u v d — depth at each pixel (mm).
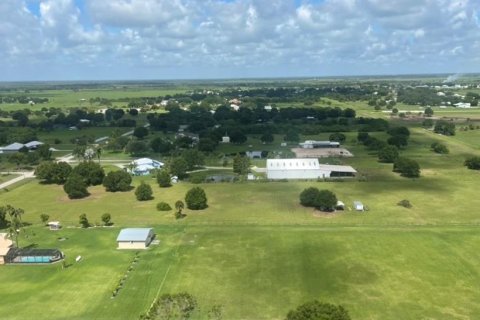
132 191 132500
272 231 95438
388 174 148000
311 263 79812
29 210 114938
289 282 73000
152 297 69125
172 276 75812
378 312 63938
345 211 109688
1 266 81688
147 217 107875
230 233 95000
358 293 69250
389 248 85688
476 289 70250
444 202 116562
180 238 93000
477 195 122812
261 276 75188
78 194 124812
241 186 134875
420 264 78875
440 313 63625
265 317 62969
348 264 79125
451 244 87250
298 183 137500
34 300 69000
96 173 140125
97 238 94375
